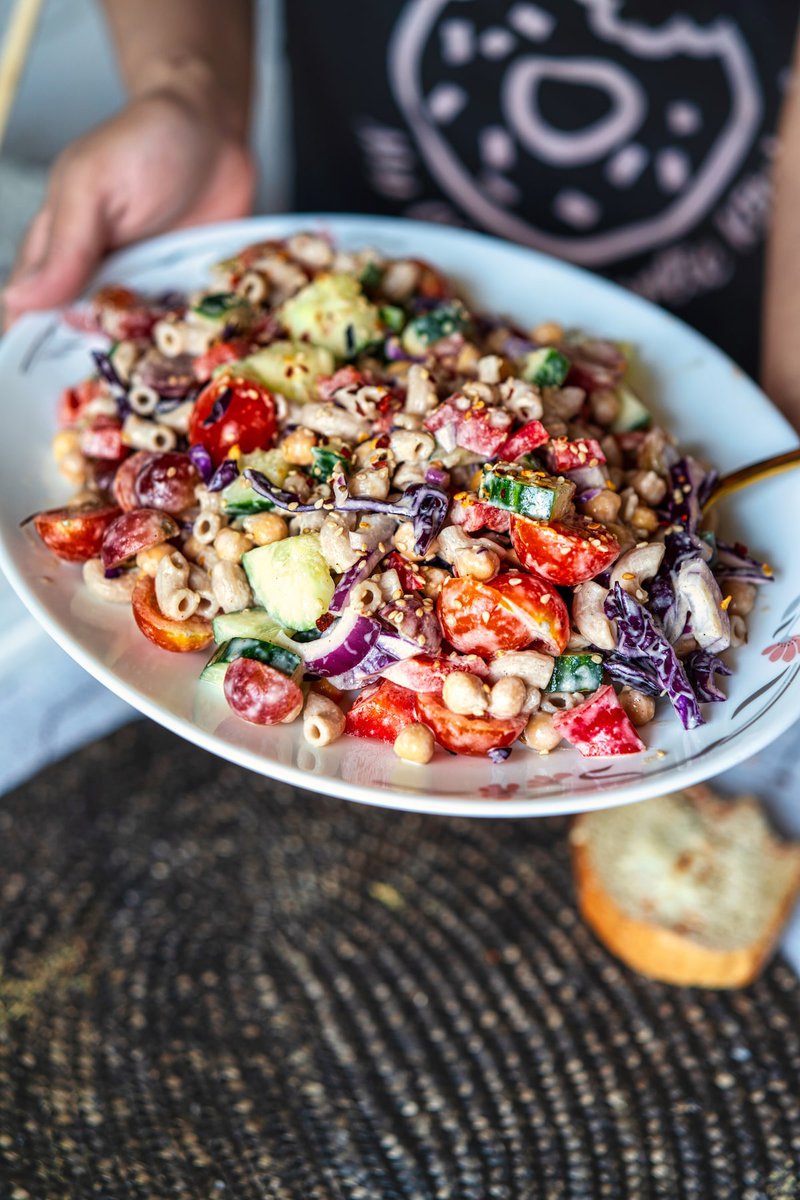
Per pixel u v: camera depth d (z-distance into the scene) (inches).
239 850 21.4
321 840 21.6
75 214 24.3
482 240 23.9
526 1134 18.6
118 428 19.6
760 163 28.4
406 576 17.4
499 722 16.9
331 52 29.0
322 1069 19.2
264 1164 18.2
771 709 17.2
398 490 17.9
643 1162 18.4
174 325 20.3
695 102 27.8
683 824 22.0
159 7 27.1
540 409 18.2
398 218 31.0
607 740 16.9
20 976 19.8
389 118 29.5
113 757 22.0
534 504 16.9
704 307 30.3
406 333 20.1
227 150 26.4
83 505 19.0
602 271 30.1
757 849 21.7
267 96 43.3
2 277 27.6
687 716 17.2
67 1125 18.5
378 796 16.2
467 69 28.3
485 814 16.2
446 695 16.9
